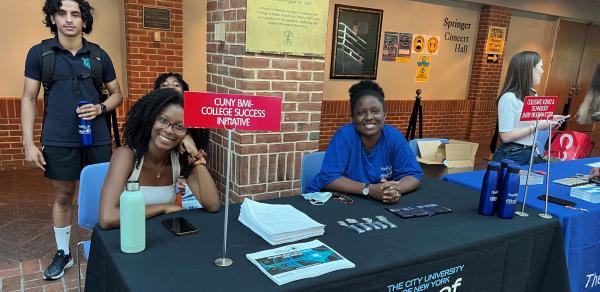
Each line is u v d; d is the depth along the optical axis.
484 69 7.08
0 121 4.27
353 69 5.98
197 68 5.13
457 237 1.50
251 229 1.47
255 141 2.77
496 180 1.71
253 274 1.15
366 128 2.04
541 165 2.79
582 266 1.96
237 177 2.81
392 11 6.10
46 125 2.27
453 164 3.02
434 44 6.65
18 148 4.43
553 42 7.85
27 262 2.62
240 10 2.59
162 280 1.09
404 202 1.88
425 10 6.40
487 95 7.29
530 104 1.80
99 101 2.37
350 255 1.31
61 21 2.15
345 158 2.06
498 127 2.83
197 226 1.48
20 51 4.28
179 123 1.56
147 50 4.69
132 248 1.24
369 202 1.85
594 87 2.81
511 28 7.34
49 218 3.30
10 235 2.98
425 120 6.83
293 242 1.38
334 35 5.66
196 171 1.72
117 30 4.66
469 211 1.80
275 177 2.92
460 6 6.71
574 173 2.60
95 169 1.85
